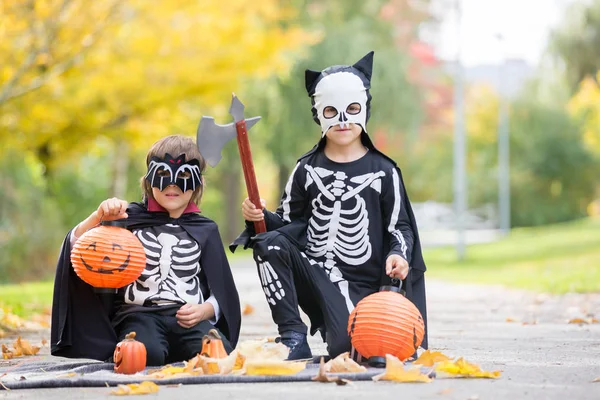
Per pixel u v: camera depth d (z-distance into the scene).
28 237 20.47
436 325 9.70
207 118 5.76
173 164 6.18
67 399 4.79
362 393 4.83
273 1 20.75
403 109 31.09
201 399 4.70
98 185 28.88
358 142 6.35
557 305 12.27
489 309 11.90
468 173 56.78
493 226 55.25
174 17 18.14
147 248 6.16
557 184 54.56
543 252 29.08
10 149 20.11
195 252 6.25
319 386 5.07
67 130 19.98
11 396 4.92
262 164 40.78
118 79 18.36
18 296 12.79
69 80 17.75
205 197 44.75
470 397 4.70
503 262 26.94
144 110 19.47
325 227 6.18
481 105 56.16
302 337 5.99
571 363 6.27
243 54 18.77
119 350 5.60
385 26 32.41
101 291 5.90
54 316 6.07
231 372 5.42
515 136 54.22
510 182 54.50
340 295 6.04
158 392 4.92
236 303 6.41
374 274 6.17
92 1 15.96
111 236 5.88
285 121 29.66
